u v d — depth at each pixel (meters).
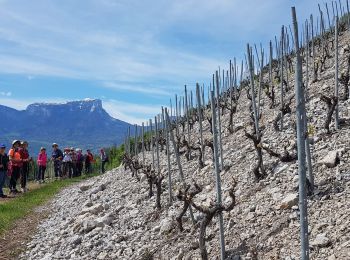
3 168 29.88
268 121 23.28
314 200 12.03
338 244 9.66
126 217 18.33
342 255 9.16
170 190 17.73
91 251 15.20
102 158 48.78
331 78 25.69
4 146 29.91
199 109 21.81
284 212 12.05
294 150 16.78
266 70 41.44
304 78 28.62
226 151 21.66
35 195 31.81
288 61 34.72
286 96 27.25
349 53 27.14
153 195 20.78
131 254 14.07
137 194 22.62
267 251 10.71
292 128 19.83
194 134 33.09
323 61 28.45
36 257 15.90
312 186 12.53
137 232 16.00
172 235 14.24
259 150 15.20
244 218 12.81
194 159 24.61
